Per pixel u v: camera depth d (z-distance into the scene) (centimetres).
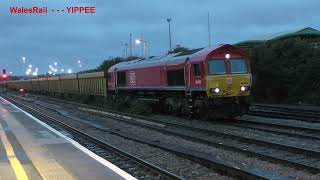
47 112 3506
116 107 3678
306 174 1111
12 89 11356
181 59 2752
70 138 1786
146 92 3381
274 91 3984
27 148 1513
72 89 5625
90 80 4747
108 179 1009
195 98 2652
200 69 2534
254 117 2659
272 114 2720
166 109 3091
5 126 2317
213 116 2506
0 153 1414
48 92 7381
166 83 2953
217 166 1199
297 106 3312
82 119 2925
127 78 3616
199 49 2673
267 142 1573
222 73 2506
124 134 2058
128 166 1255
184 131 2131
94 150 1555
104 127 2388
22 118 2858
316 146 1552
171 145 1672
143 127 2381
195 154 1384
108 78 4106
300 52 3972
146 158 1401
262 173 1068
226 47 2520
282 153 1433
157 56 3259
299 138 1748
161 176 1113
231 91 2512
